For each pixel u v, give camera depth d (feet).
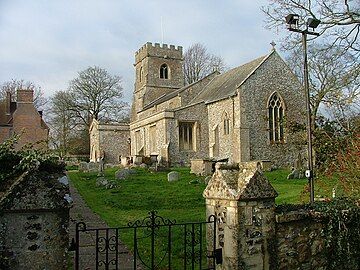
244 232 21.58
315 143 49.01
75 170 114.83
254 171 22.52
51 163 18.89
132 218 42.96
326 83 79.05
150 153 137.59
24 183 17.88
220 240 22.21
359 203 27.20
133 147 159.12
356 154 30.89
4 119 146.92
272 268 22.40
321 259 24.57
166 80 185.98
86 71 197.67
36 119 137.90
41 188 18.10
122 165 127.54
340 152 35.50
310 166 31.81
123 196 57.47
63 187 18.56
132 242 32.19
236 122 114.21
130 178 78.28
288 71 119.24
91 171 100.73
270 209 22.74
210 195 22.90
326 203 26.61
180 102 148.87
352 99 61.21
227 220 21.85
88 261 27.53
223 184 22.11
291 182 71.97
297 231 23.79
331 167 35.42
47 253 17.99
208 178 71.26
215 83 145.69
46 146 38.01
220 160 88.12
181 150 125.29
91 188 69.10
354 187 30.17
